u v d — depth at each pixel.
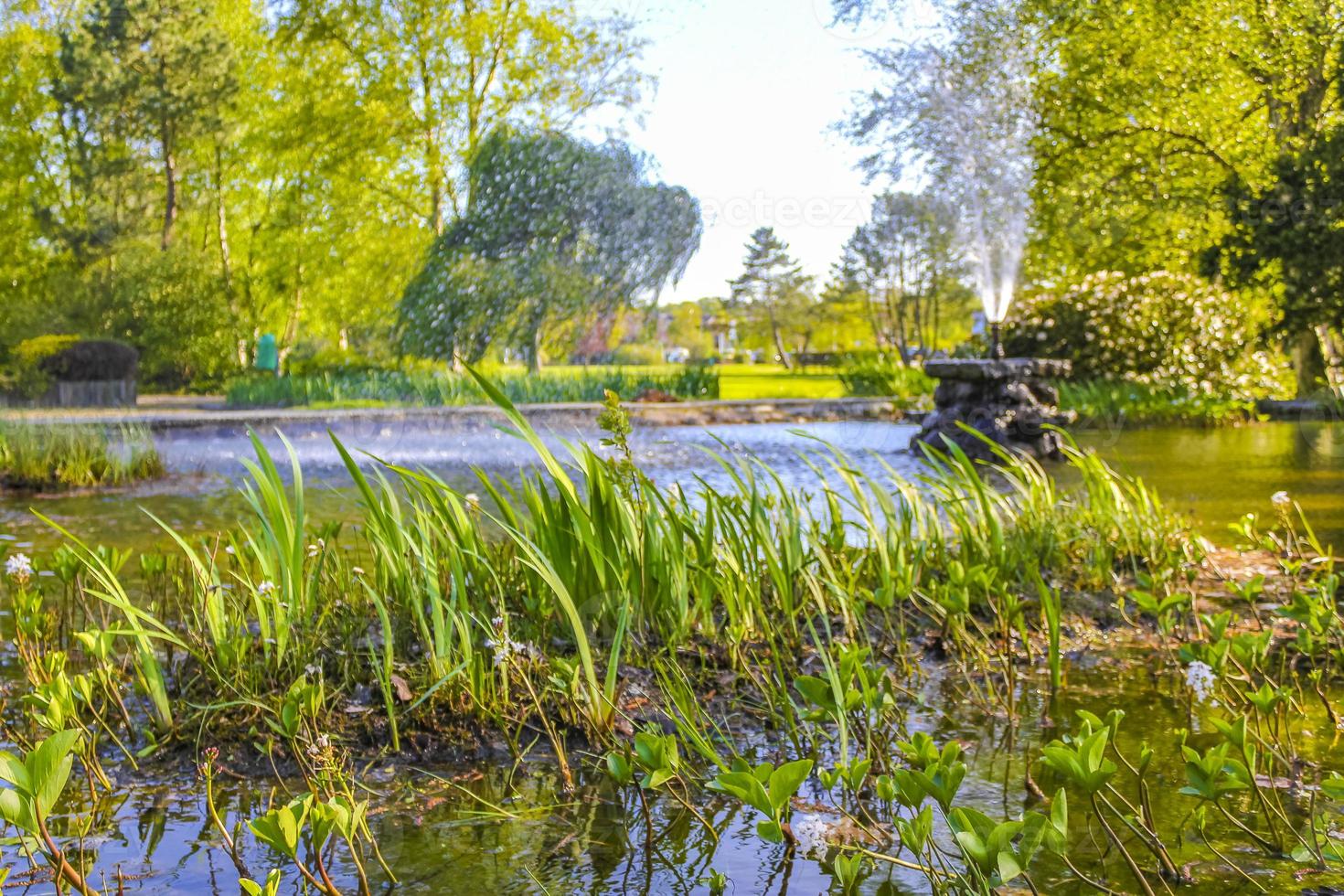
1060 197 19.34
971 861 1.42
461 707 2.53
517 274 13.60
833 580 3.04
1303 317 13.37
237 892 1.72
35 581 4.02
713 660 2.93
